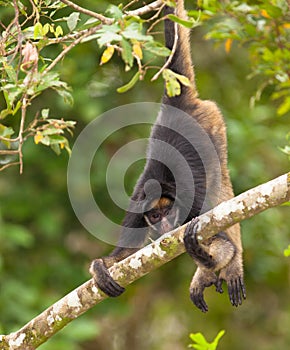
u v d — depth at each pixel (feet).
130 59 21.72
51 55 44.24
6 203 51.34
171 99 31.73
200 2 34.12
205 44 55.98
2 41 25.55
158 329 68.23
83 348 62.95
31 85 24.17
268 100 56.08
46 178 52.80
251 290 64.90
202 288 32.65
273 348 64.49
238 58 56.65
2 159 49.03
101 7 41.68
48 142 25.59
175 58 31.37
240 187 51.01
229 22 36.35
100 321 62.44
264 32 35.76
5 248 50.70
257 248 55.77
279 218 55.62
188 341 66.08
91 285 27.58
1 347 27.63
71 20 24.76
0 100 46.73
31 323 27.55
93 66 49.52
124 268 26.68
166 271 59.98
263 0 33.65
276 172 54.54
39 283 51.65
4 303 46.91
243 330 66.23
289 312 65.16
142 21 22.71
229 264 31.76
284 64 34.96
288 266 63.31
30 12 37.91
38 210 51.72
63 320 27.45
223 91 56.90
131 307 59.77
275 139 53.11
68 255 53.78
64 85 24.72
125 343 65.31
